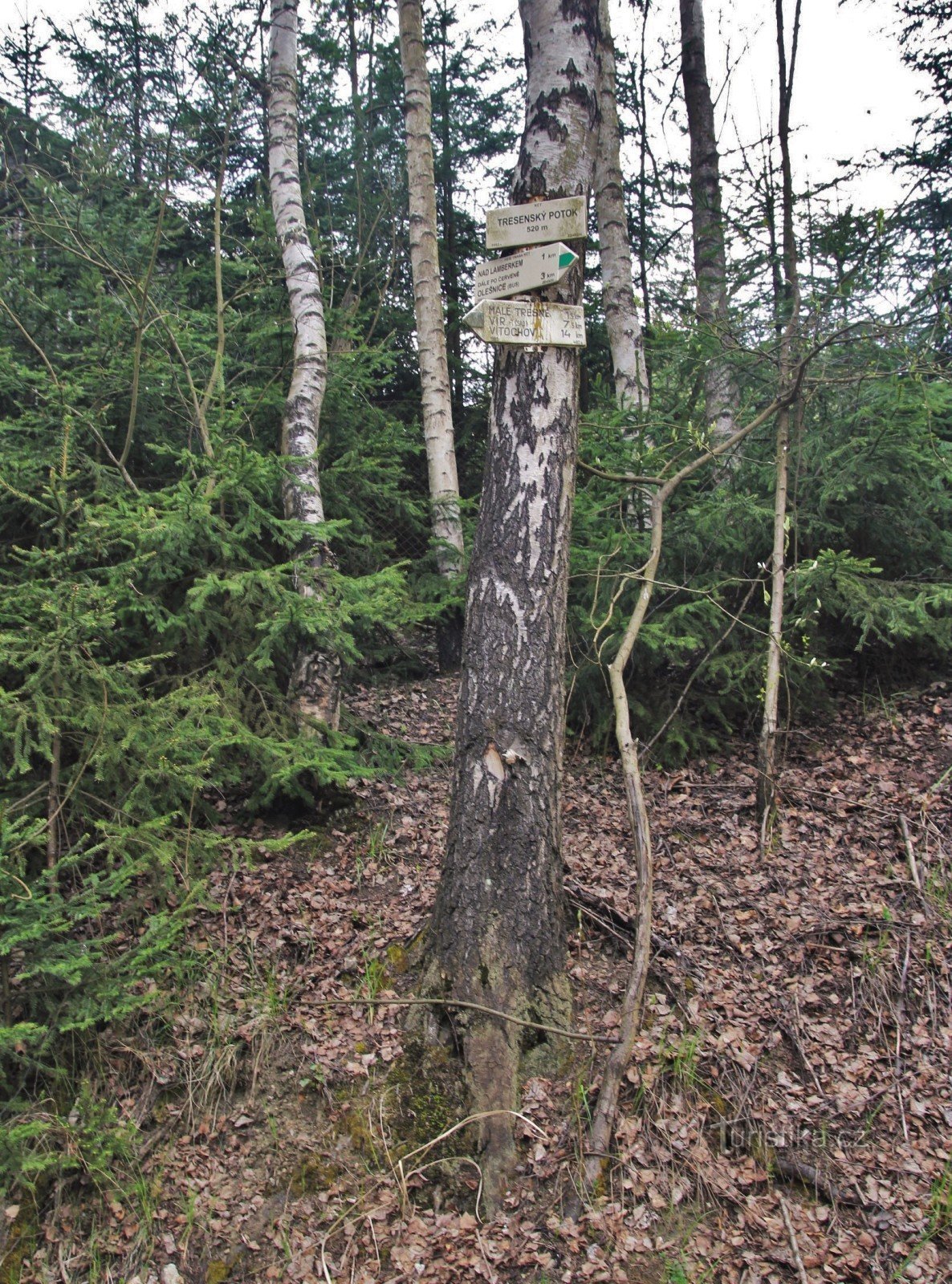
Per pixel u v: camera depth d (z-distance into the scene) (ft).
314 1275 10.11
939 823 15.64
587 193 12.54
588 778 19.10
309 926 14.35
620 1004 12.70
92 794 13.20
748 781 18.20
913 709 19.69
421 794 18.62
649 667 20.26
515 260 12.21
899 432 18.13
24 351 18.99
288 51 21.91
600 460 20.27
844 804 16.67
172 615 15.83
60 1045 11.76
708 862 15.61
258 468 16.25
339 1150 11.24
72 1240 10.56
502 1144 11.03
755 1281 9.74
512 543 12.26
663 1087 11.55
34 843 12.14
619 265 27.17
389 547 23.34
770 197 17.17
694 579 19.83
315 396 19.48
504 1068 11.50
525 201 12.41
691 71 29.22
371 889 15.29
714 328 18.25
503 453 12.44
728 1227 10.30
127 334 18.38
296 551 18.19
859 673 21.43
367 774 16.48
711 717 20.54
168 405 19.15
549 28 12.52
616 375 26.89
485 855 12.10
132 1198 10.86
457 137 44.73
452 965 12.09
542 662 12.21
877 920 13.69
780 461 17.49
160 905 13.60
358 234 39.19
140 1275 10.25
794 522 18.70
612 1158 10.80
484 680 12.27
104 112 20.65
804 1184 10.64
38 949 10.65
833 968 13.15
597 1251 10.07
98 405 17.66
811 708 19.88
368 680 24.86
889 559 20.54
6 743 12.73
